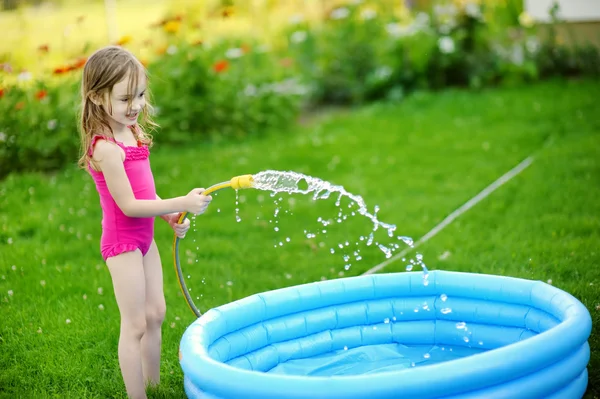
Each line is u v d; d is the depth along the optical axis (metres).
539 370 2.77
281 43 10.96
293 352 3.71
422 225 5.88
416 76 10.69
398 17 11.39
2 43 9.37
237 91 8.91
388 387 2.55
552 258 4.86
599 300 4.16
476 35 10.96
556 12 11.16
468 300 3.78
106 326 4.30
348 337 3.84
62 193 6.81
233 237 5.83
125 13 11.20
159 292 3.48
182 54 8.60
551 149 7.46
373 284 3.89
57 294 4.77
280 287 4.86
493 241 5.30
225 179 7.05
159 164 7.59
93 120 3.24
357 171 7.37
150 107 3.56
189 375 2.87
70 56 8.43
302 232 5.91
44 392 3.60
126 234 3.28
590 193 6.12
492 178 6.90
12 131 7.44
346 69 10.67
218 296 4.73
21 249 5.48
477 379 2.61
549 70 11.05
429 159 7.64
